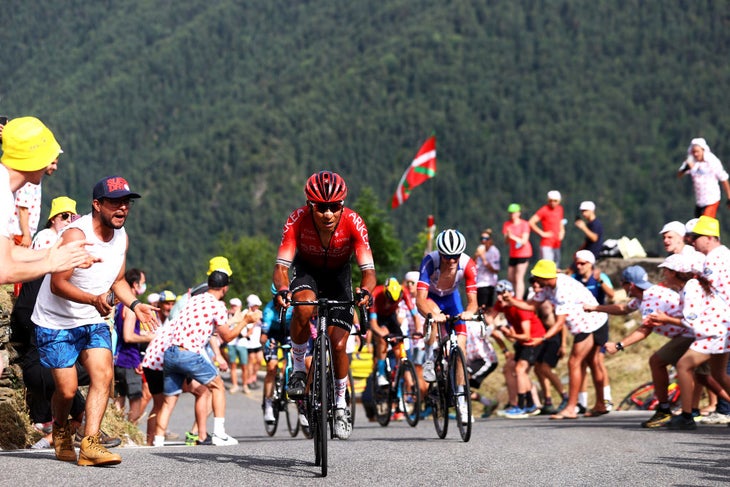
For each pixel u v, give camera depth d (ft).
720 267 108.47
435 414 110.22
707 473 70.33
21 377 103.40
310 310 77.51
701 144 191.83
